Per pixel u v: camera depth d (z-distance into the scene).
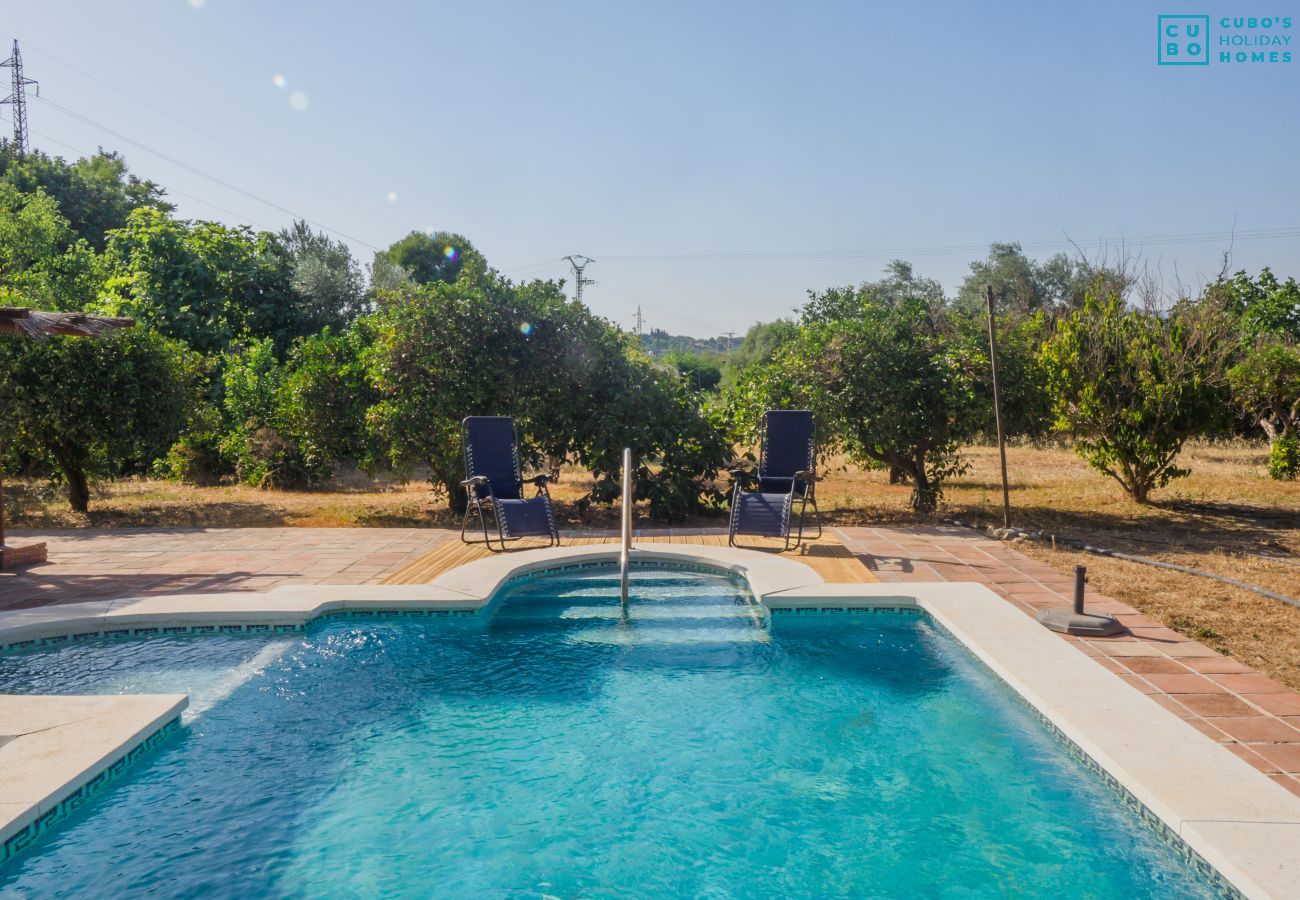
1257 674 4.99
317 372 14.13
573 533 10.48
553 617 6.77
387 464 14.16
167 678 5.39
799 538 9.13
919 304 12.55
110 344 12.51
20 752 3.93
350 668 5.61
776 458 10.20
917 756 4.27
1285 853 2.96
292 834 3.59
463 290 12.12
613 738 4.53
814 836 3.56
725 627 6.50
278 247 30.27
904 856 3.39
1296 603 6.66
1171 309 13.45
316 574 7.92
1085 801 3.79
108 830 3.60
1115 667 5.13
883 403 11.88
